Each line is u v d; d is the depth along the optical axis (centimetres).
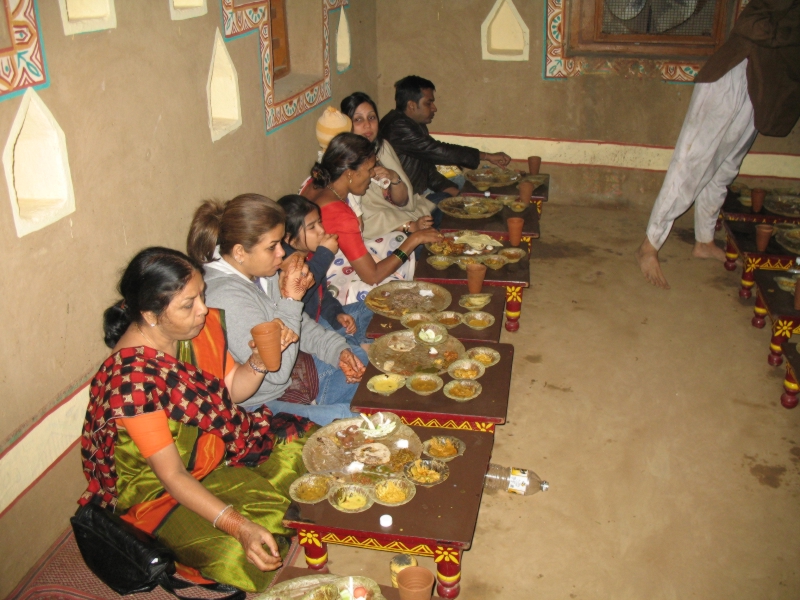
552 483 325
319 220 334
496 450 346
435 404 280
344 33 571
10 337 242
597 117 635
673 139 624
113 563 230
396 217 443
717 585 271
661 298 502
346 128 445
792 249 442
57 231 260
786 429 363
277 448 273
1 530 247
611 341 446
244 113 401
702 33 589
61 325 266
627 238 603
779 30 440
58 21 252
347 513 233
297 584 201
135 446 234
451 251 414
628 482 326
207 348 257
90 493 250
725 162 520
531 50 625
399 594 205
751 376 409
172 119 329
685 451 347
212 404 245
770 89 459
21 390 249
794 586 270
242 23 388
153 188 318
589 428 364
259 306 279
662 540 293
